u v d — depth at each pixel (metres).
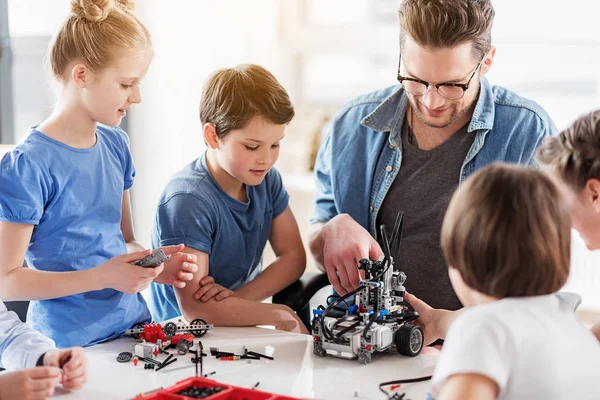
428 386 1.03
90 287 1.19
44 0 2.30
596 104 2.28
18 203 1.18
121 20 1.23
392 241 1.27
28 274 1.19
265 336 1.30
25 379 0.97
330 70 2.75
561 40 2.29
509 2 2.35
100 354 1.20
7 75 2.27
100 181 1.31
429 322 1.27
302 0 2.69
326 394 1.00
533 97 2.38
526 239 0.78
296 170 2.59
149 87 2.39
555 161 1.02
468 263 0.81
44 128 1.26
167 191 1.53
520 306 0.80
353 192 1.67
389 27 2.55
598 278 2.14
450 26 1.31
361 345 1.13
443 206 1.57
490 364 0.75
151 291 1.71
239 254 1.60
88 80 1.23
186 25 2.40
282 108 1.45
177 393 0.95
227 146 1.47
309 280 1.66
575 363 0.79
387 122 1.63
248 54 2.59
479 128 1.54
